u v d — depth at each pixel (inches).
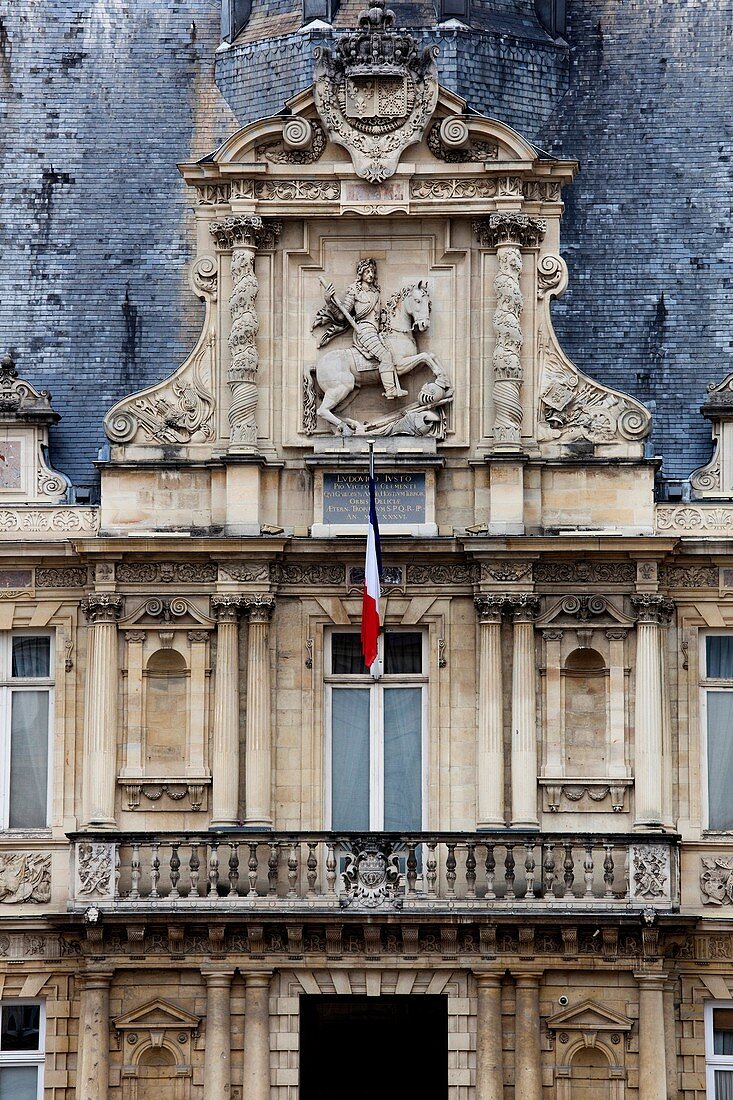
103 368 4950.8
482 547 4653.1
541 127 5137.8
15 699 4763.8
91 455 4864.7
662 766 4645.7
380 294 4771.2
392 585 4707.2
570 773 4660.4
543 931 4539.9
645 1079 4522.6
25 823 4734.3
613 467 4697.3
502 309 4704.7
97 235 5068.9
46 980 4630.9
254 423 4712.1
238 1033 4569.4
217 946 4557.1
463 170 4734.3
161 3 5280.5
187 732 4685.0
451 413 4736.7
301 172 4744.1
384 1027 4685.0
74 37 5260.8
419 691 4734.3
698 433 4842.5
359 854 4539.9
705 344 4931.1
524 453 4690.0
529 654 4655.5
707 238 5024.6
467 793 4665.4
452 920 4510.3
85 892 4552.2
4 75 5226.4
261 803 4630.9
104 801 4640.8
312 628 4719.5
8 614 4746.6
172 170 5128.0
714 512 4707.2
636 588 4667.8
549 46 5187.0
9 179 5123.0
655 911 4495.6
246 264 4739.2
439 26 5088.6
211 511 4719.5
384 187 4746.6
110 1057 4571.9
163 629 4697.3
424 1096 4658.0
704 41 5211.6
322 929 4539.9
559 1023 4554.6
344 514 4724.4
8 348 4975.4
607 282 4982.8
